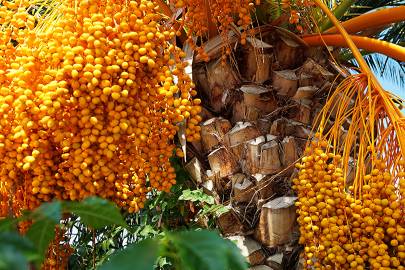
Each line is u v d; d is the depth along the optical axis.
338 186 2.49
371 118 2.60
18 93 2.17
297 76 3.35
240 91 3.33
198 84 3.42
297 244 3.05
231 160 3.26
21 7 2.52
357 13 4.30
